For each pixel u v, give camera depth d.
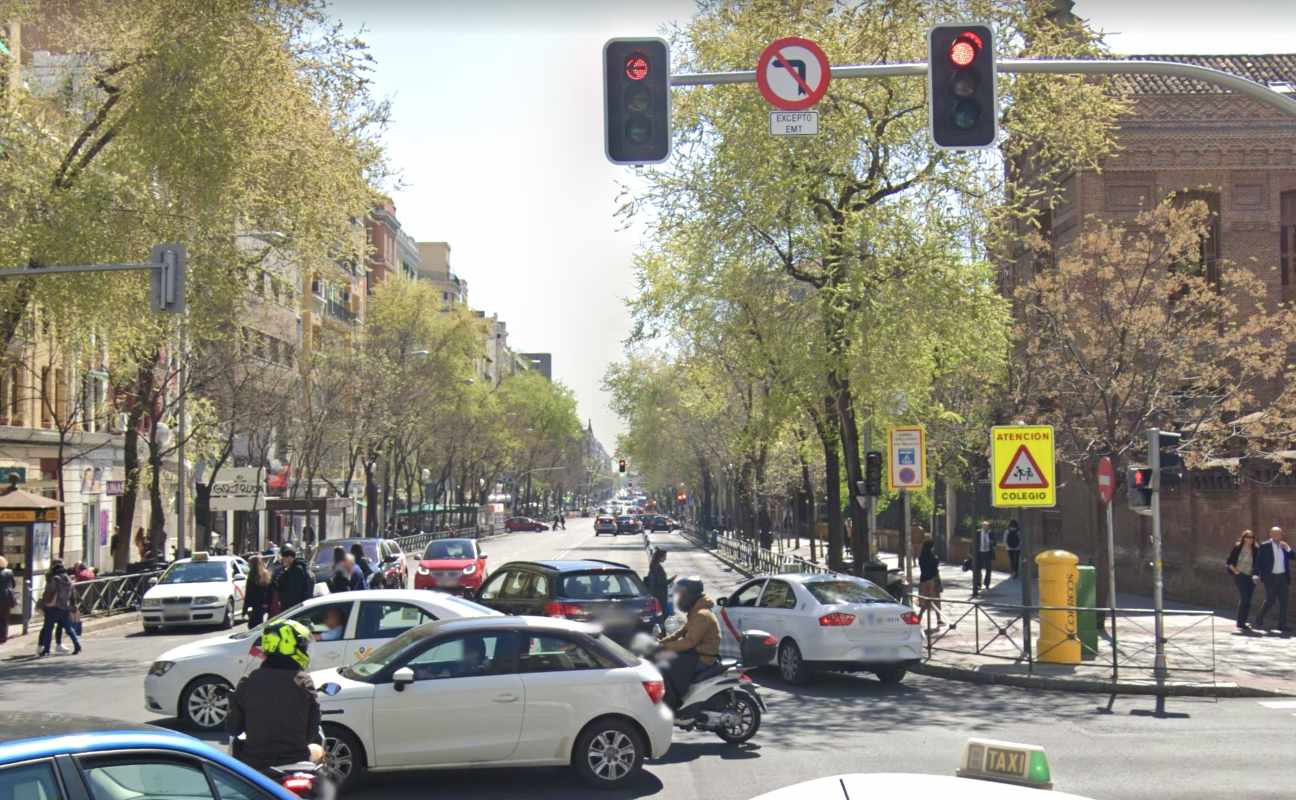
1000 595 32.09
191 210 23.88
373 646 13.49
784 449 47.38
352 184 27.33
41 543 31.97
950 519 49.28
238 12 23.48
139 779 4.36
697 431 65.50
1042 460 19.31
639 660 11.46
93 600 30.67
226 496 43.06
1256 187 34.47
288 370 54.09
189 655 13.75
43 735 4.20
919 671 19.30
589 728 10.95
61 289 22.62
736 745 12.91
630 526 100.56
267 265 30.50
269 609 21.27
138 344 25.39
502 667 10.98
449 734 10.76
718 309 28.39
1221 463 25.17
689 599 13.03
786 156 23.23
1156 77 35.69
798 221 24.52
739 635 18.89
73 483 42.47
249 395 43.25
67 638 27.06
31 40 34.56
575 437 135.62
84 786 4.11
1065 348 24.78
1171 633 22.86
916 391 25.75
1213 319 24.92
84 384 33.69
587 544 82.56
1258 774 11.43
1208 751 12.62
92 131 24.75
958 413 31.59
